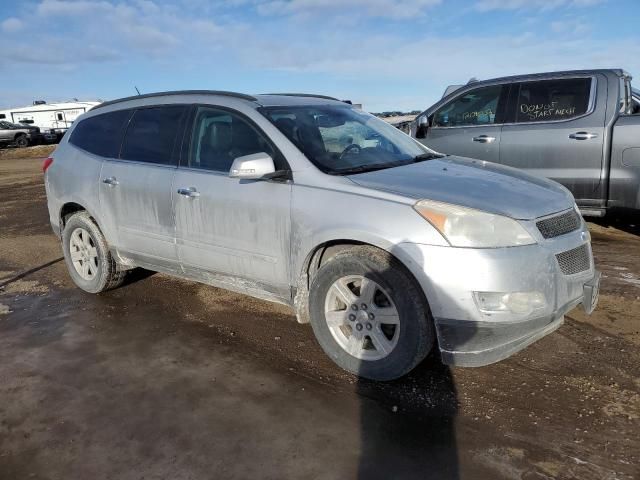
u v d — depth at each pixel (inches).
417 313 121.6
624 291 185.2
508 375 133.9
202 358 149.0
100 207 188.7
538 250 118.9
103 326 173.5
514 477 99.5
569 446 107.3
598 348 145.8
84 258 203.6
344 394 128.3
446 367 138.5
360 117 181.3
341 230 129.0
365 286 129.6
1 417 124.2
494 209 119.6
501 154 266.5
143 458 108.2
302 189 138.3
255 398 128.1
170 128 173.8
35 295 206.1
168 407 125.6
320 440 111.7
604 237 257.4
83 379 140.0
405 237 120.1
